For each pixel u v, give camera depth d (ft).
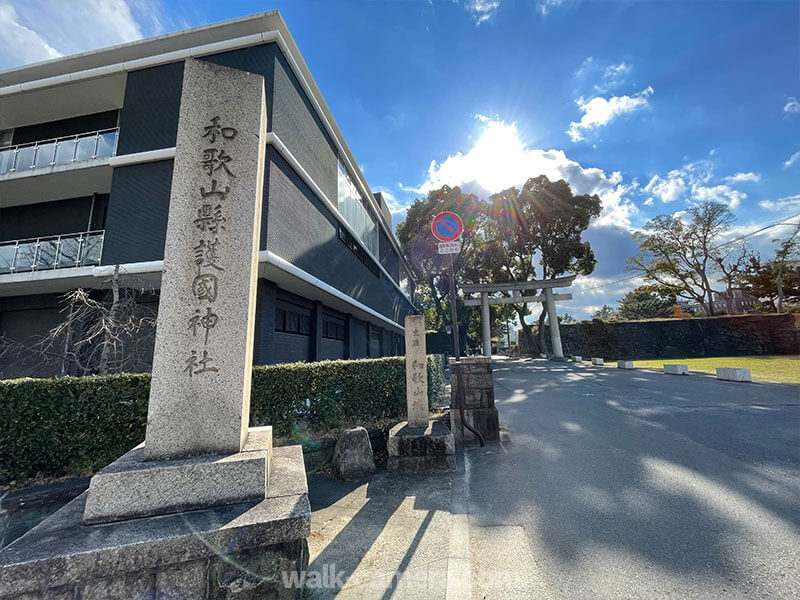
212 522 5.88
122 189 27.99
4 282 28.22
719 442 16.55
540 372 53.98
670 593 6.96
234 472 6.70
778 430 18.12
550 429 20.30
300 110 30.30
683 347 82.94
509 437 18.98
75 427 12.59
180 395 7.57
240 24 27.99
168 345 7.78
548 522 9.91
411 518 10.32
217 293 8.13
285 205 26.30
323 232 34.04
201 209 8.50
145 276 25.95
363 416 17.34
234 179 8.73
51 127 36.58
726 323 80.64
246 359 7.98
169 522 5.94
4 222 35.99
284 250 25.73
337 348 43.01
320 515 10.63
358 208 49.08
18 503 10.94
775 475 12.67
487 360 18.78
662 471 13.35
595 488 12.10
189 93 9.06
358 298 43.55
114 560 5.25
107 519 6.05
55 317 31.45
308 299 34.91
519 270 94.02
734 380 36.22
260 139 9.26
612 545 8.66
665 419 21.27
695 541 8.71
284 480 7.66
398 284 77.71
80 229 34.17
